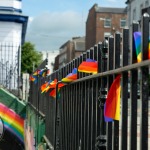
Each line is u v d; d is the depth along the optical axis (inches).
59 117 255.4
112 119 111.6
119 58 117.3
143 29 95.2
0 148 486.9
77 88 188.9
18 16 711.7
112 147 121.6
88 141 156.6
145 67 94.1
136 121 103.3
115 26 2252.7
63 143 235.8
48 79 334.0
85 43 2696.9
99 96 134.7
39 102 402.6
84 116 167.2
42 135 353.7
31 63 1942.7
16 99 496.1
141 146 95.3
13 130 490.3
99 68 138.3
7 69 632.4
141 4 1526.8
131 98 103.2
